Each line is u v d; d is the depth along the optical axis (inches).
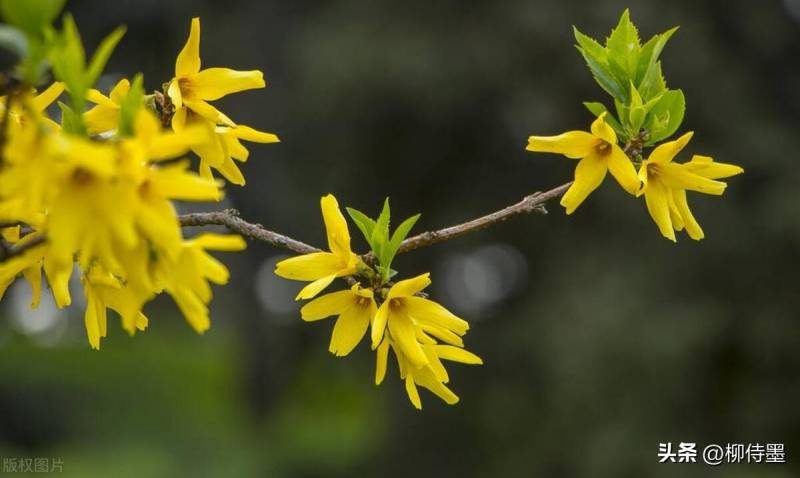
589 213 462.3
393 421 514.9
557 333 427.2
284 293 659.4
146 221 53.7
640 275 430.0
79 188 53.3
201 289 56.9
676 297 429.4
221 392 753.6
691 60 431.8
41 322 896.9
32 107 53.5
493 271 560.4
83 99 57.2
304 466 605.6
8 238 74.7
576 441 422.0
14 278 75.5
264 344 645.9
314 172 488.4
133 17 550.0
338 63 432.8
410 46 433.1
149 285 55.9
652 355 404.8
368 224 83.3
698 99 437.1
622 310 415.8
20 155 52.6
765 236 425.1
